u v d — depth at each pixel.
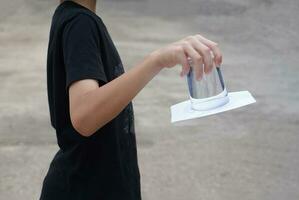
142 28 10.80
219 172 4.92
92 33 1.75
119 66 1.93
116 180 1.92
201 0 12.82
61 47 1.81
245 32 10.59
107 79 1.83
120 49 9.30
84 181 1.91
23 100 6.87
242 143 5.54
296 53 9.25
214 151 5.35
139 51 9.22
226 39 10.20
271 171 4.94
